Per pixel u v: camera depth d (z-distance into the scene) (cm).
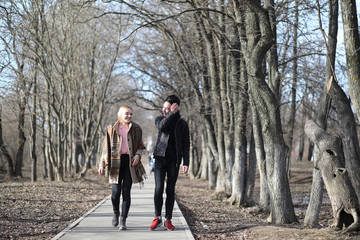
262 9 873
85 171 2530
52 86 2158
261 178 1288
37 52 2016
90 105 2683
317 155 702
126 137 703
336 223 641
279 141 949
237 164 1530
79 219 836
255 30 933
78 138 3503
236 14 1233
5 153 2733
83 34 2581
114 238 632
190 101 2531
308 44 1370
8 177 2731
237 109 1533
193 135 3388
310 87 1450
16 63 2005
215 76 1758
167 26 1891
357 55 709
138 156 704
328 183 652
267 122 947
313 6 1197
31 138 2247
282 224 927
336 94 852
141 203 1189
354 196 633
